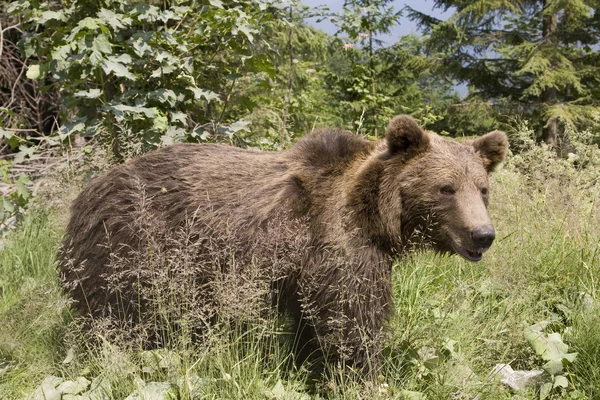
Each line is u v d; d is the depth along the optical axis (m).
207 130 7.19
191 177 4.50
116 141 6.64
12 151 10.90
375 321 4.18
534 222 5.92
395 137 4.25
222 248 4.34
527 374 4.31
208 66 7.14
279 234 4.23
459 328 4.64
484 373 4.37
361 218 4.21
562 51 19.56
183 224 4.39
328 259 4.14
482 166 4.34
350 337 4.14
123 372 3.89
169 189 4.47
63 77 6.45
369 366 4.10
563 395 4.13
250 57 7.00
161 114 6.61
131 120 6.50
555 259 5.45
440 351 4.36
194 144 4.78
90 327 4.45
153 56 6.62
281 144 8.21
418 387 4.12
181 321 3.98
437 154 4.25
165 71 6.50
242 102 7.82
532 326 4.63
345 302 4.11
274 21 7.52
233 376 3.81
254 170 4.51
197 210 4.38
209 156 4.63
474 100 20.94
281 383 4.02
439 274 5.61
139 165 4.61
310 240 4.27
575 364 4.33
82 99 6.88
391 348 4.37
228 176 4.49
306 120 12.00
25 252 6.15
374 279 4.18
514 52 19.86
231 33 6.92
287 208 4.32
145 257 4.30
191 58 6.73
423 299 5.12
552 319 4.93
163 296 4.21
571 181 6.34
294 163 4.45
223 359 4.00
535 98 20.30
